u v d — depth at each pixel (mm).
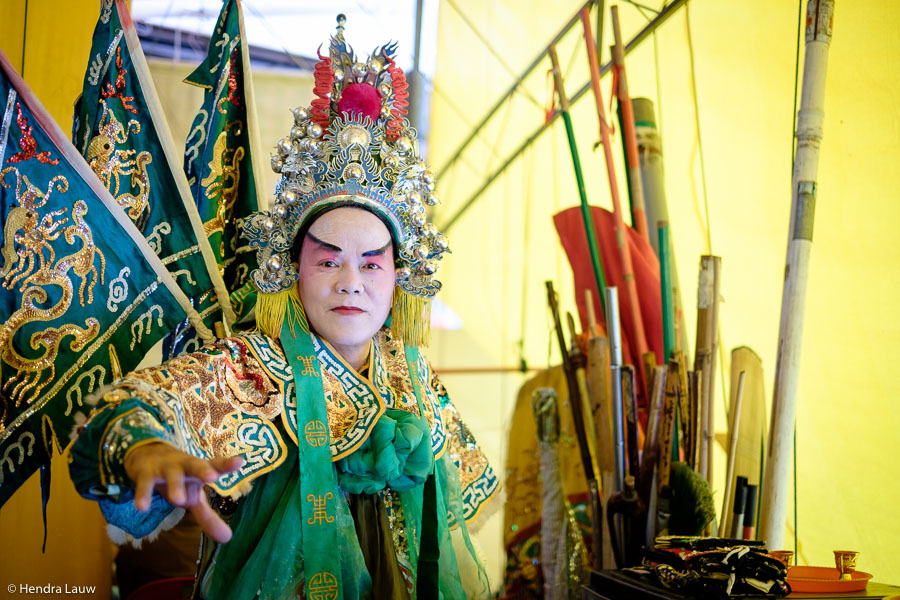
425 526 1346
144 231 1571
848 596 1285
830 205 1787
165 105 2908
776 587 1267
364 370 1458
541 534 2438
